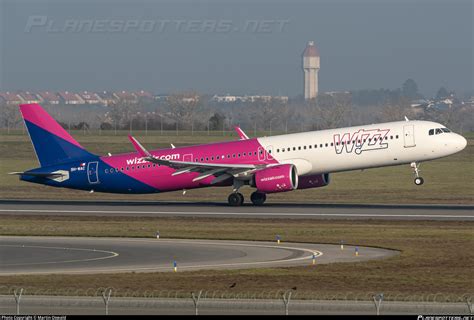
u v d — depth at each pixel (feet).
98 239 599.16
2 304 357.41
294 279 422.41
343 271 449.06
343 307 345.92
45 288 394.73
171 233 626.23
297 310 345.72
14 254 524.11
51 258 506.07
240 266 469.57
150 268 463.83
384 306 345.51
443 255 508.12
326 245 560.61
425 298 367.66
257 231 634.02
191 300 350.84
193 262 485.97
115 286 400.67
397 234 609.83
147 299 356.38
